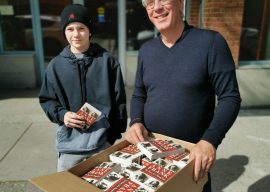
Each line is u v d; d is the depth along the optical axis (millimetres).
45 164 3453
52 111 1971
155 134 1615
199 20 5129
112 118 2094
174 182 1159
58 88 1986
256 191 2928
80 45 1946
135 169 1295
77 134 1968
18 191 2977
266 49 5391
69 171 1243
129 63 6453
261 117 4859
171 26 1559
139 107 1799
